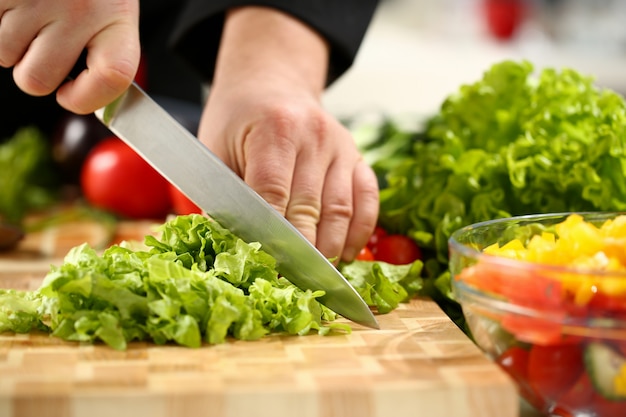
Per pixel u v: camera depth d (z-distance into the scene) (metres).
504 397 0.88
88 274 1.00
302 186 1.21
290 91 1.33
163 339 1.01
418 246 1.37
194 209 1.65
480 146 1.49
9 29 1.12
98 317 1.01
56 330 1.02
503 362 0.95
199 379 0.89
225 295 1.03
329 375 0.91
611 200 1.31
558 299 0.87
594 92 1.46
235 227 1.16
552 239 1.04
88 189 2.07
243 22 1.46
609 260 0.94
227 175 1.15
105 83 1.11
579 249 0.97
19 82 1.14
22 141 2.22
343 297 1.10
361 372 0.92
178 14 2.44
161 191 2.04
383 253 1.34
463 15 3.95
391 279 1.22
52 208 2.17
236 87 1.34
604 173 1.33
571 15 3.81
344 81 3.49
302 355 0.98
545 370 0.90
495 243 1.09
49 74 1.12
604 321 0.86
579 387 0.89
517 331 0.90
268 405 0.86
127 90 1.18
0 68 2.27
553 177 1.34
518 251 1.02
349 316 1.10
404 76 3.51
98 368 0.92
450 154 1.46
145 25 2.47
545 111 1.41
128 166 2.02
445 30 3.93
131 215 2.05
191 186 1.18
